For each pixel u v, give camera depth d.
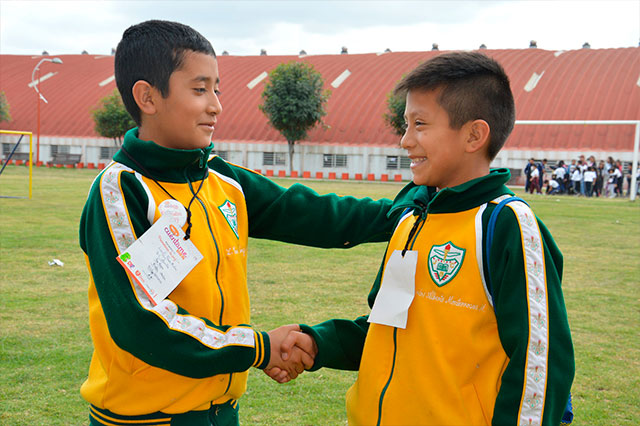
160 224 1.51
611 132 29.02
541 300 1.34
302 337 1.64
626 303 5.51
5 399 3.11
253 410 3.09
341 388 3.41
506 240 1.38
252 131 35.72
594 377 3.62
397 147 32.06
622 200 20.67
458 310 1.43
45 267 6.51
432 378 1.44
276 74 32.03
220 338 1.47
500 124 1.51
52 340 4.02
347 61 38.94
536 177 24.86
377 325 1.61
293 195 1.87
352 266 7.15
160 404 1.53
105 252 1.45
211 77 1.61
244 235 1.77
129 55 1.57
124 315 1.40
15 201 13.70
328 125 34.25
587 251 8.68
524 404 1.30
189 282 1.54
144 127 1.62
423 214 1.59
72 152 38.00
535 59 34.69
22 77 43.19
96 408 1.61
